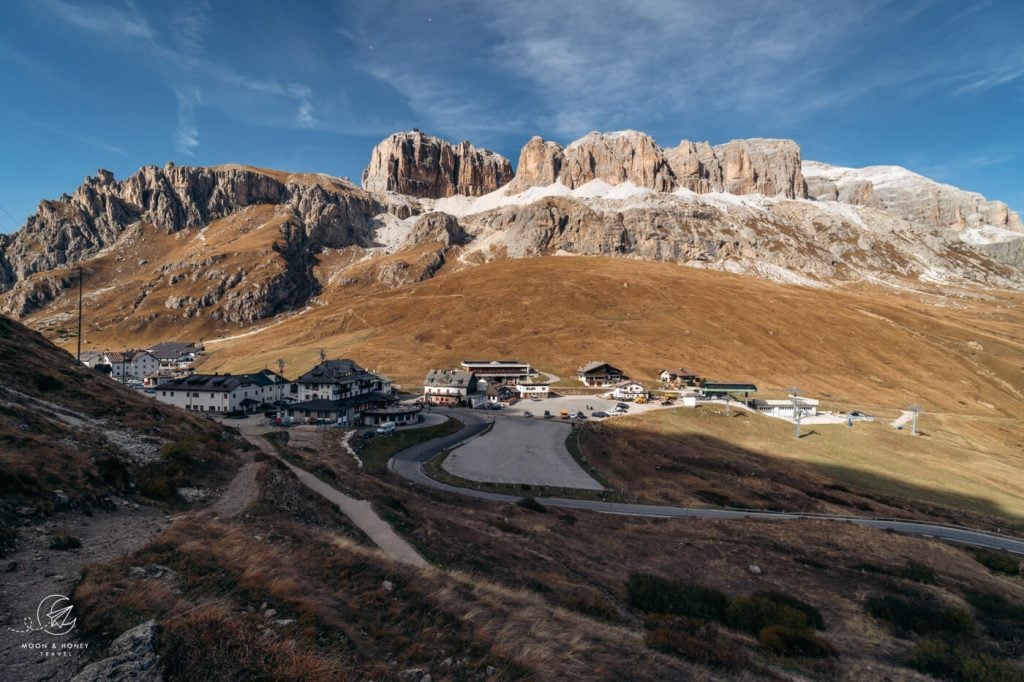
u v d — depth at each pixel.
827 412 138.50
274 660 12.18
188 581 15.82
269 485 33.94
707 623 29.27
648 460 87.12
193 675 11.09
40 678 10.40
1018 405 172.88
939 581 43.25
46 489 21.97
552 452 88.31
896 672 27.16
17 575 14.82
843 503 72.25
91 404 44.31
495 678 14.27
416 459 79.75
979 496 83.25
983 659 28.77
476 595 21.11
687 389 154.88
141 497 26.64
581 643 18.59
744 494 72.69
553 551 39.00
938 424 138.25
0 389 36.31
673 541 47.88
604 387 159.38
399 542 29.64
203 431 49.56
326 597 17.05
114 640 11.73
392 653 14.56
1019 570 49.47
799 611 32.69
